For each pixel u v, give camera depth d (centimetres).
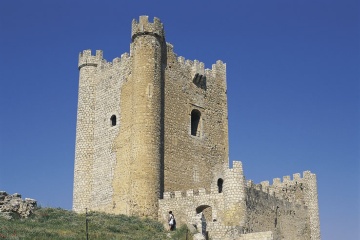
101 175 6412
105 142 6488
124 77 6462
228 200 5366
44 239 4278
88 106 6806
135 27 6266
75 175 6631
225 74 7106
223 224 5272
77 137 6756
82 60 6969
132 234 4972
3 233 4266
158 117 6031
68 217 5219
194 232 5100
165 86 6309
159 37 6269
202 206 5519
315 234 6662
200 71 6688
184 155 6300
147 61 6122
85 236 4531
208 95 6812
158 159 5903
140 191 5738
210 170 6544
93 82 6881
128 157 6100
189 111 6519
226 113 6969
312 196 6825
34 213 5116
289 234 6228
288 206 6344
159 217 5709
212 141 6688
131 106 6216
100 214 5641
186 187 6212
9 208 4931
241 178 5403
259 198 5728
